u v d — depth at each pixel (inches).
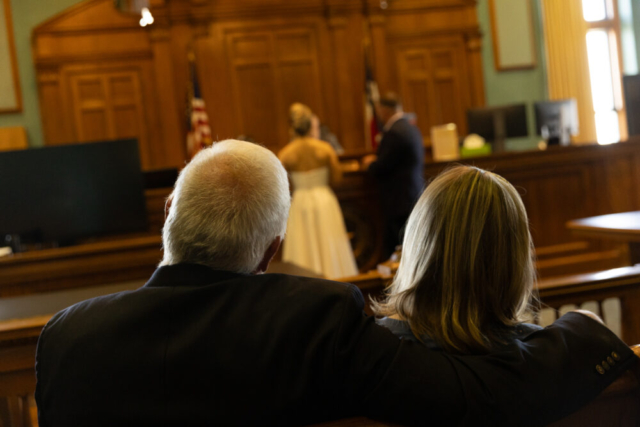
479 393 33.6
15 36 295.0
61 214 153.2
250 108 307.7
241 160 39.2
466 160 198.5
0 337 66.3
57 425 35.2
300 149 193.5
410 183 180.2
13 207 150.9
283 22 308.2
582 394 34.8
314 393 34.9
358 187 204.7
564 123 249.6
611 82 374.3
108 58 298.8
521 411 33.7
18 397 69.5
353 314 36.1
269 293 36.7
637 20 367.6
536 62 343.9
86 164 154.1
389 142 179.8
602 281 77.7
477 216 39.9
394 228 184.9
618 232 101.0
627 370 36.6
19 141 293.3
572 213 205.5
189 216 38.1
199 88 293.9
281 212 40.1
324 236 191.9
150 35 296.8
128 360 34.8
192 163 39.9
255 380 34.5
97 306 37.0
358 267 204.8
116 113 301.6
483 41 336.5
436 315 40.6
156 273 38.5
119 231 156.8
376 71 314.0
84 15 296.5
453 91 330.3
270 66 308.5
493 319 40.4
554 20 343.9
